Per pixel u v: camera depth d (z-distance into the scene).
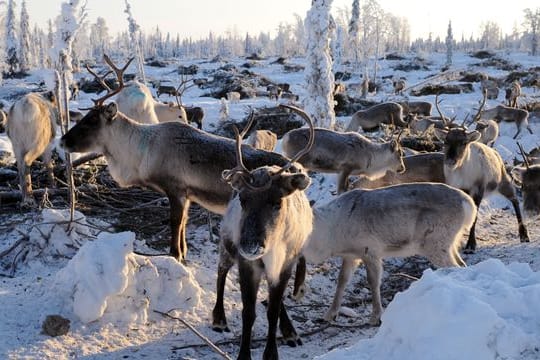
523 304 4.24
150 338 6.32
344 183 11.41
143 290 6.71
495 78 41.72
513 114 23.97
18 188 10.30
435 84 38.12
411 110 25.19
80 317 6.27
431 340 4.08
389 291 8.51
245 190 5.19
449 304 4.17
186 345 6.25
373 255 7.31
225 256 6.52
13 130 9.40
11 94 37.09
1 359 5.50
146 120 11.45
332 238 7.25
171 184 7.84
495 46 125.75
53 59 9.12
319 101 17.59
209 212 9.20
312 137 5.52
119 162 8.05
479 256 9.86
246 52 133.25
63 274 6.61
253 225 5.05
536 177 9.30
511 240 10.84
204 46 135.25
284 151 11.59
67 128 9.08
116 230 8.91
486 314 4.00
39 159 11.44
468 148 10.31
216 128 21.14
